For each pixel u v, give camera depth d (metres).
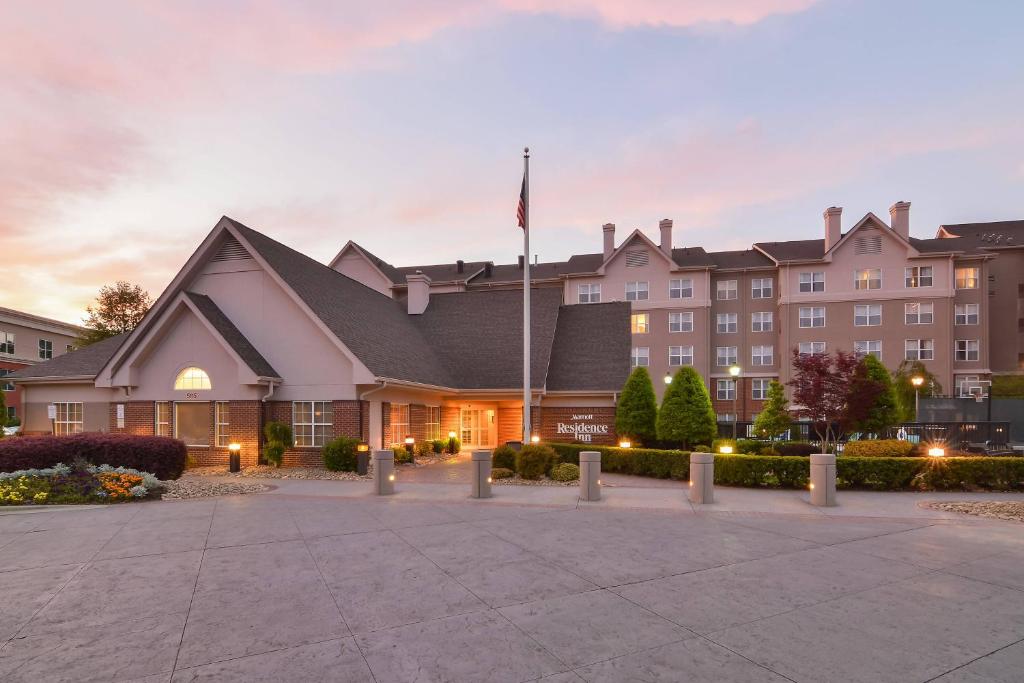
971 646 5.36
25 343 47.03
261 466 19.42
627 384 24.05
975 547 8.92
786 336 43.78
